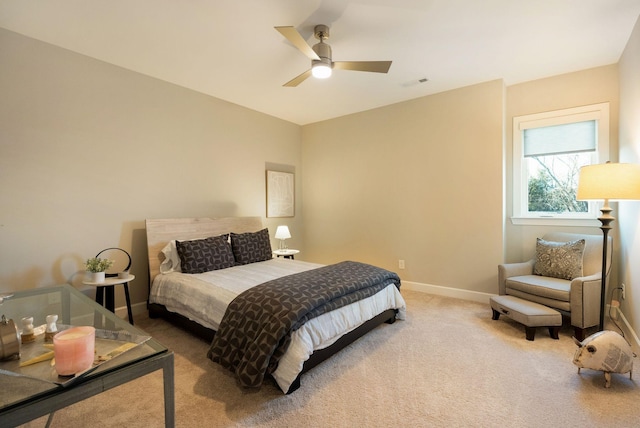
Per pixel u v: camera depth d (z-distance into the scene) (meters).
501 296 3.03
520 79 3.42
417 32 2.46
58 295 2.19
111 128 3.01
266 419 1.62
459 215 3.71
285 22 2.31
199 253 3.15
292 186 5.08
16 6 2.12
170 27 2.38
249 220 4.22
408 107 4.05
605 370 1.88
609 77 3.05
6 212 2.44
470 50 2.76
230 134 4.12
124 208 3.12
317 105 4.25
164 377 1.20
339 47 2.68
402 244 4.18
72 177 2.77
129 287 3.16
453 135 3.71
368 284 2.55
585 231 3.23
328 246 4.97
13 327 1.25
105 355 1.20
